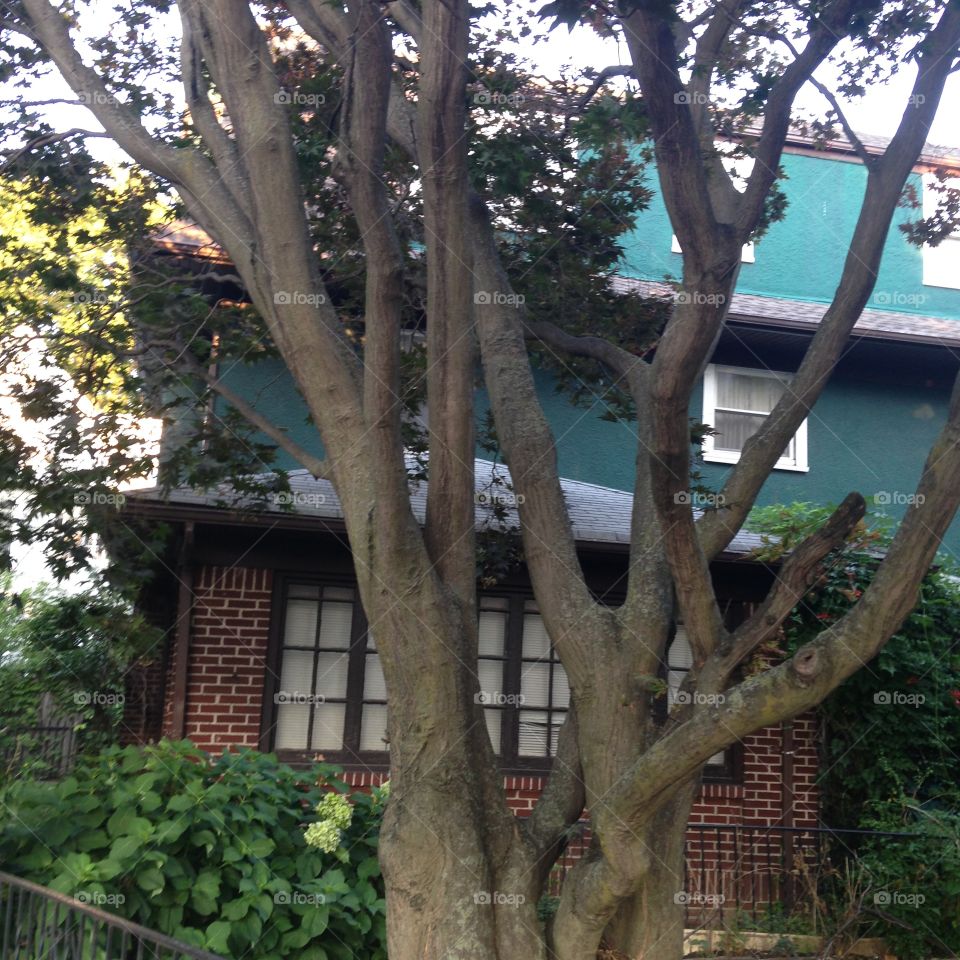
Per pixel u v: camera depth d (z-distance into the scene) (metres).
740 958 7.80
